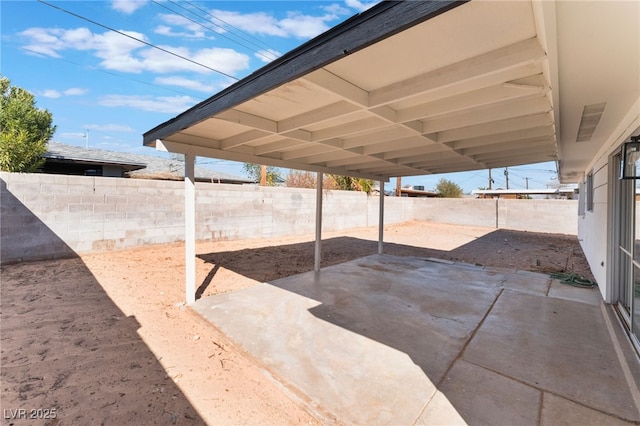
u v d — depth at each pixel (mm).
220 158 4395
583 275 6098
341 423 1990
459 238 12023
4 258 5582
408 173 7652
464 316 3828
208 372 2598
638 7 1260
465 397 2242
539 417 2027
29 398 2172
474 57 1851
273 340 3125
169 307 4082
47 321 3467
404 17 1354
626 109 2729
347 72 2074
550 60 1657
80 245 6504
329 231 12602
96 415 2033
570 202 13438
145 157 18312
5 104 9023
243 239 9617
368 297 4535
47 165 11000
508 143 4379
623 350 2941
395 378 2480
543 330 3420
